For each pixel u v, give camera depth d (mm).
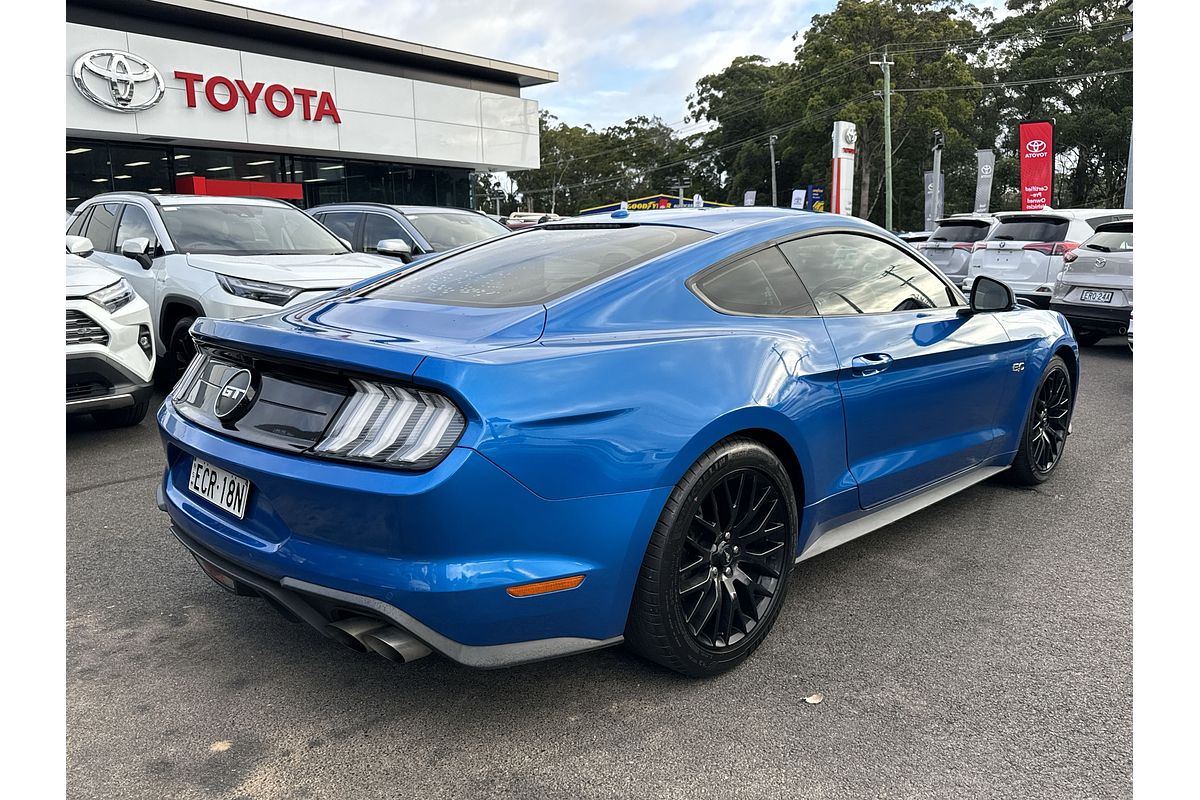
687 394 2225
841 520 2930
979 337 3453
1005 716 2230
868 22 47094
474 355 2012
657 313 2455
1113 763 2021
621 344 2229
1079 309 8922
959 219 13016
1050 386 4148
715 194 76188
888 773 1995
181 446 2357
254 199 7145
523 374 1991
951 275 12734
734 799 1906
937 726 2186
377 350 1990
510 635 2023
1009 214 11078
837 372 2699
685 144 78750
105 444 5168
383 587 1909
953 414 3367
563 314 2336
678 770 2012
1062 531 3635
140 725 2195
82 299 4758
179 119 17844
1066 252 10086
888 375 2936
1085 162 54000
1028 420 3955
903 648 2611
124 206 6891
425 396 1947
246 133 18984
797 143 53688
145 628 2750
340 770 2018
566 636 2113
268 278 5648
